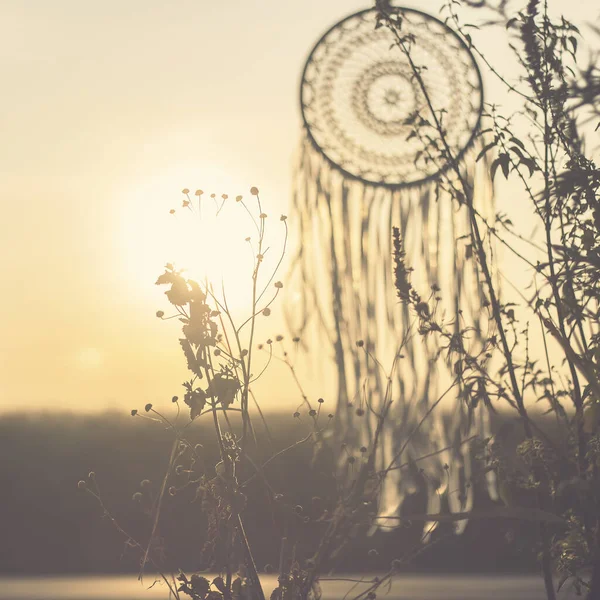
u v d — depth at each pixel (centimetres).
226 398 212
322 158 294
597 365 195
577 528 202
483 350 216
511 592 371
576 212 209
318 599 203
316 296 289
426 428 261
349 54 290
